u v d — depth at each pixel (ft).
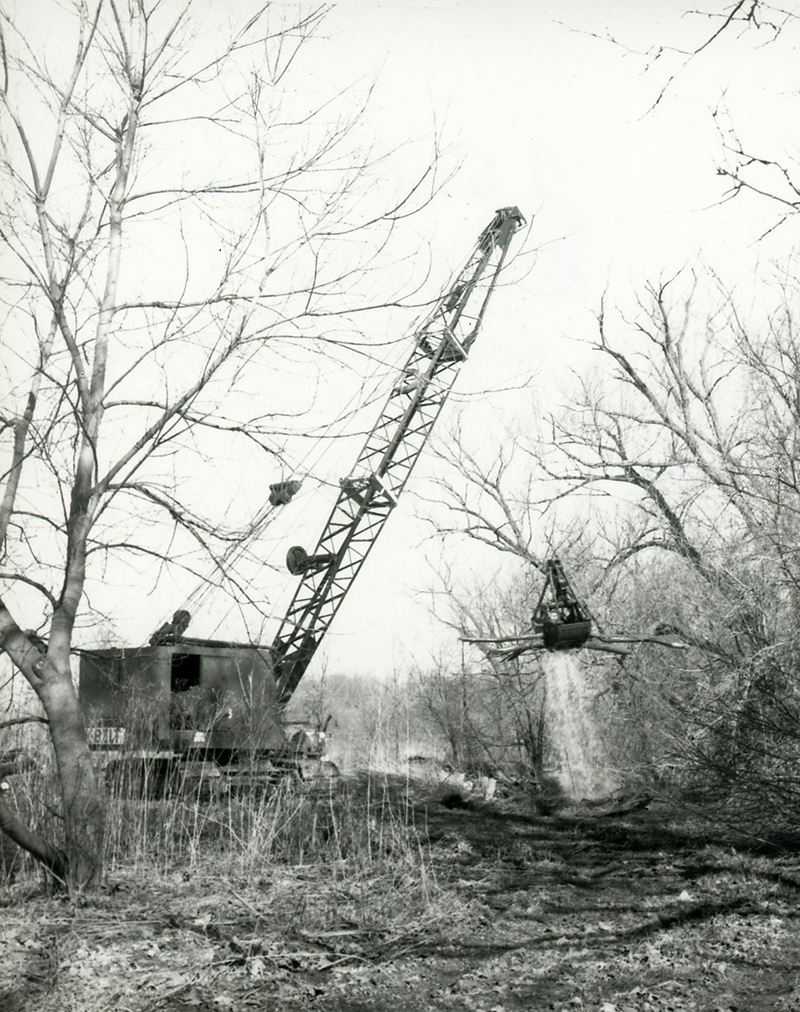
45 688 31.19
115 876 34.63
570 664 68.49
